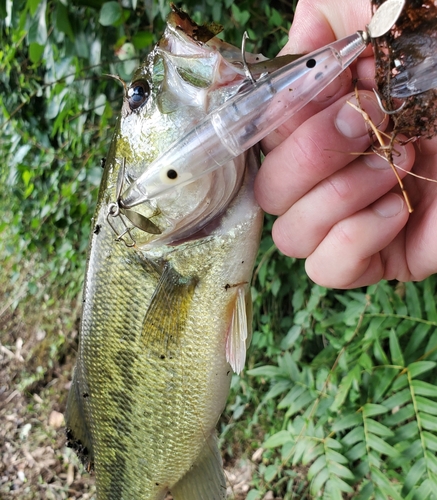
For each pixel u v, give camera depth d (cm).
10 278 86
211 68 15
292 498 39
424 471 28
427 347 32
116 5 34
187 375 20
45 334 74
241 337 19
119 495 25
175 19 16
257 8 36
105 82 45
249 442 46
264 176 16
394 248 19
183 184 15
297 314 38
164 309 19
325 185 15
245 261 18
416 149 17
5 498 57
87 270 22
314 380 37
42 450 61
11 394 71
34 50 39
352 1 16
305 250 17
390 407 31
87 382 23
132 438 23
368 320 35
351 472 31
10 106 56
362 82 15
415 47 12
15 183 60
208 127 14
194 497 24
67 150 56
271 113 14
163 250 19
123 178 17
